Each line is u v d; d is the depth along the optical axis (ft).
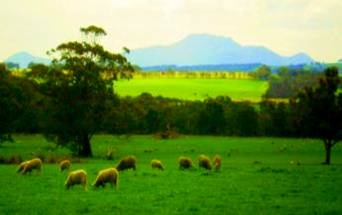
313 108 245.86
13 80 291.79
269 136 505.25
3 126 274.98
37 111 282.97
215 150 320.50
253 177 142.20
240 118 511.81
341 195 108.58
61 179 133.80
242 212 88.22
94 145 360.89
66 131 264.31
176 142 398.42
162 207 93.04
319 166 199.11
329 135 238.89
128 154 286.46
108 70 278.05
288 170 166.30
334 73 256.73
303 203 98.12
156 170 165.99
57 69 271.08
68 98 265.95
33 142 372.58
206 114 529.04
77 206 93.61
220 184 125.80
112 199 101.30
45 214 86.28
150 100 584.81
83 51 272.51
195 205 95.40
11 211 88.84
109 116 270.46
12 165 194.80
